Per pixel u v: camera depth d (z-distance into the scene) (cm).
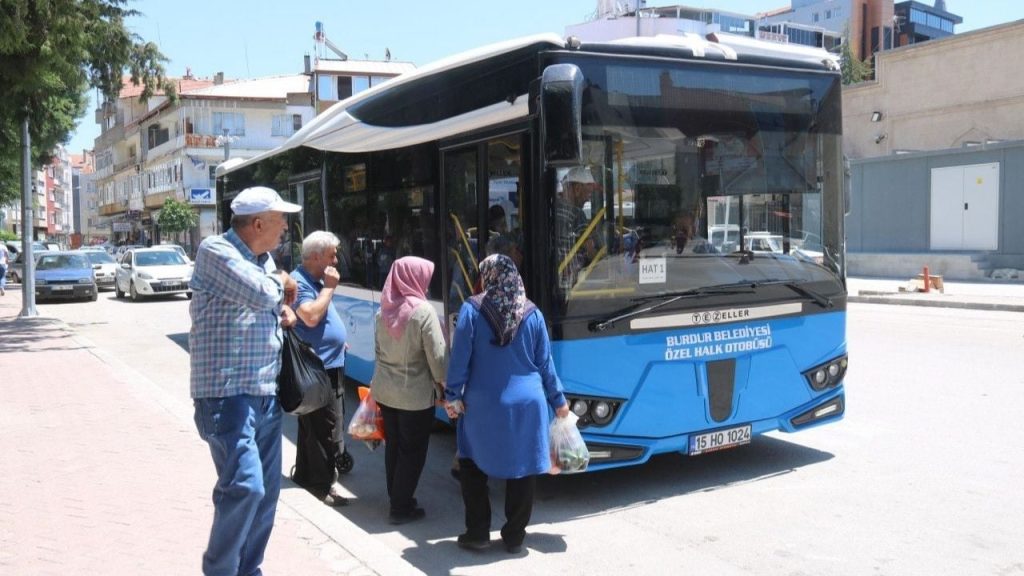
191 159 5706
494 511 571
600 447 532
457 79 625
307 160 961
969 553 471
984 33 2878
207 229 5712
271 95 5897
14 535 473
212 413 353
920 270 2534
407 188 715
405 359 532
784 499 570
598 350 532
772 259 600
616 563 471
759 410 591
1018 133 2819
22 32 1334
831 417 632
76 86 1723
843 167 637
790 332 604
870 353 1165
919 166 2645
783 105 607
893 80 3192
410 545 508
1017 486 584
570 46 535
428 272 539
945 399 859
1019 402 840
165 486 565
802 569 455
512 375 466
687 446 564
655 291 552
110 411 820
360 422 557
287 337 383
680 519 539
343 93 5756
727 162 582
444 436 780
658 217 555
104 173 8556
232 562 357
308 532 476
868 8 9544
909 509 543
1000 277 2353
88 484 571
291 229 1029
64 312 2162
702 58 575
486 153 593
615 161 542
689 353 560
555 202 525
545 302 523
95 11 1592
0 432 731
